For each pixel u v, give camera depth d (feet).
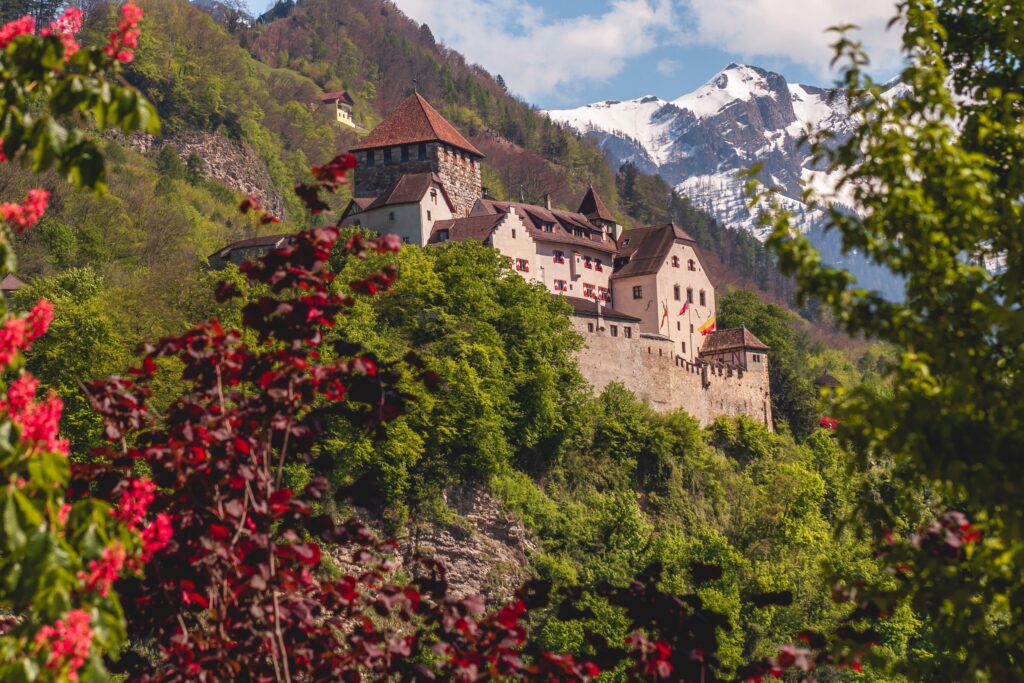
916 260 67.26
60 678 49.44
